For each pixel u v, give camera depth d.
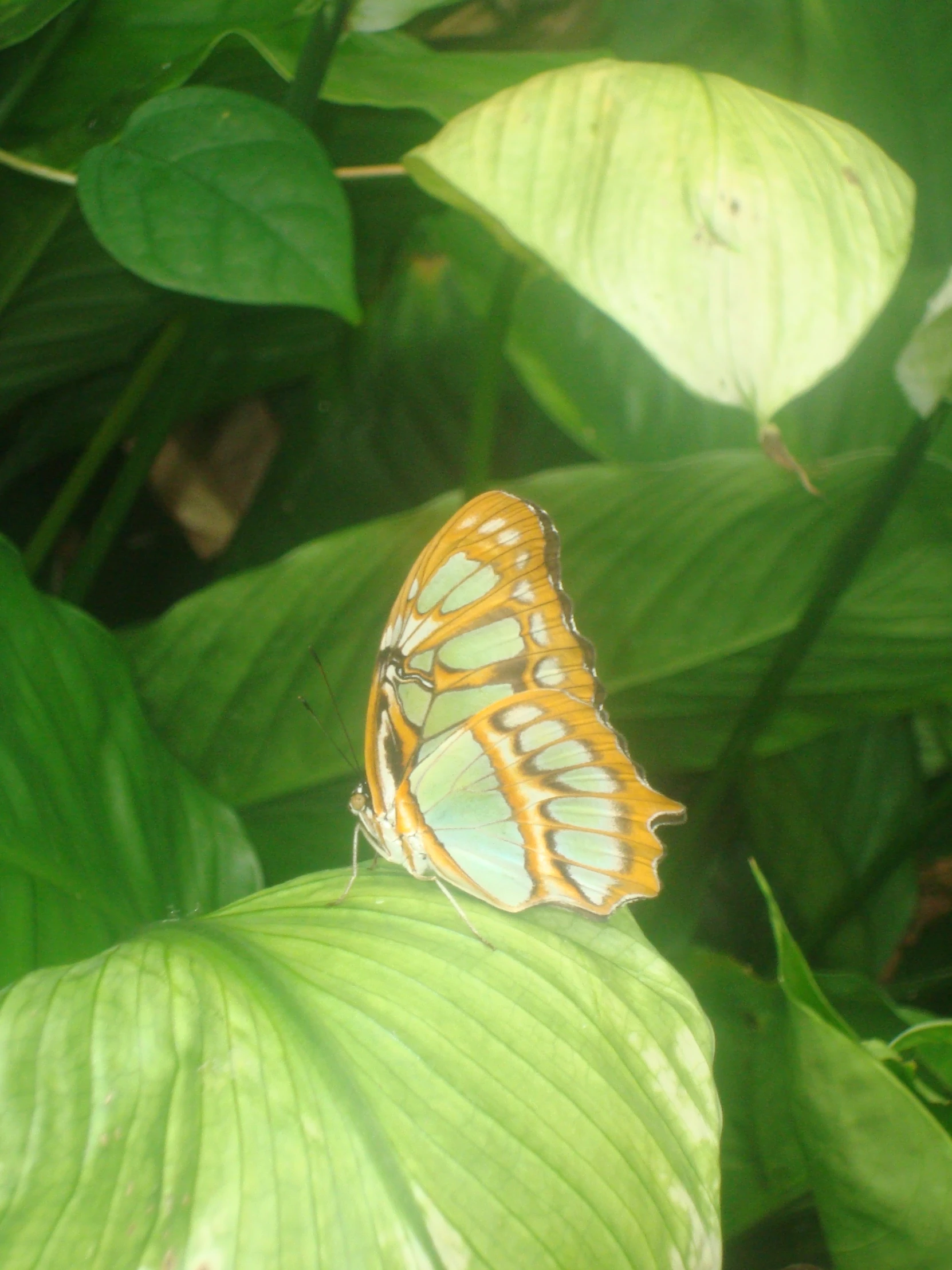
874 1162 0.28
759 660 0.37
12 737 0.30
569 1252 0.24
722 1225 0.33
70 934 0.28
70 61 0.35
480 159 0.26
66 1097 0.24
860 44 0.40
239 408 0.57
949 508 0.35
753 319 0.25
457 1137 0.25
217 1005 0.25
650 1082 0.26
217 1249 0.23
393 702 0.29
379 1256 0.24
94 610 0.54
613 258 0.26
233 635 0.35
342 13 0.33
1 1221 0.23
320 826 0.38
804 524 0.35
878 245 0.26
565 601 0.30
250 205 0.27
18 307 0.39
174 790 0.33
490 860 0.29
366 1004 0.26
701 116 0.26
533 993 0.27
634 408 0.40
